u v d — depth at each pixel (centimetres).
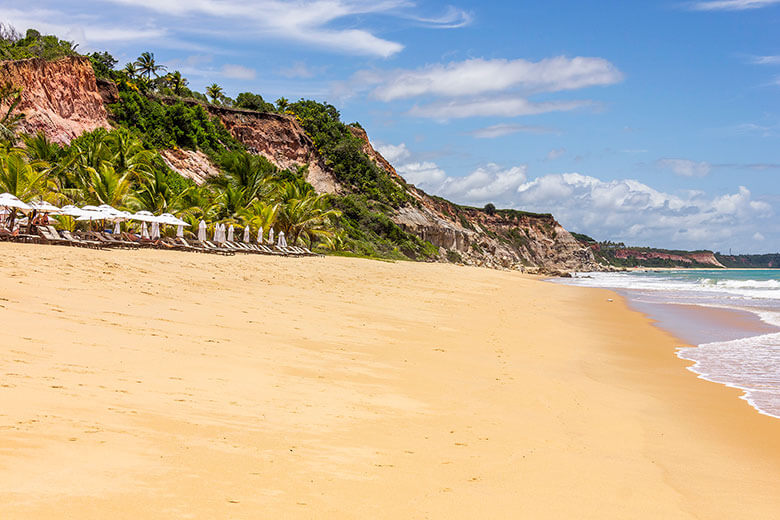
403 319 1886
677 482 632
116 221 3697
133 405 678
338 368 1080
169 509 423
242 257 3538
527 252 19950
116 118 7281
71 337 972
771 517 547
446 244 13238
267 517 435
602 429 845
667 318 2631
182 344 1070
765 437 849
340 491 509
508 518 491
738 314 2798
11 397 625
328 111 14138
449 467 614
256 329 1345
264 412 743
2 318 1017
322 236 7050
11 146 4700
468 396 978
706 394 1135
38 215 3038
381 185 12400
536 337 1809
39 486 426
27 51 6469
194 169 7488
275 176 7988
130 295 1527
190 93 10288
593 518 510
